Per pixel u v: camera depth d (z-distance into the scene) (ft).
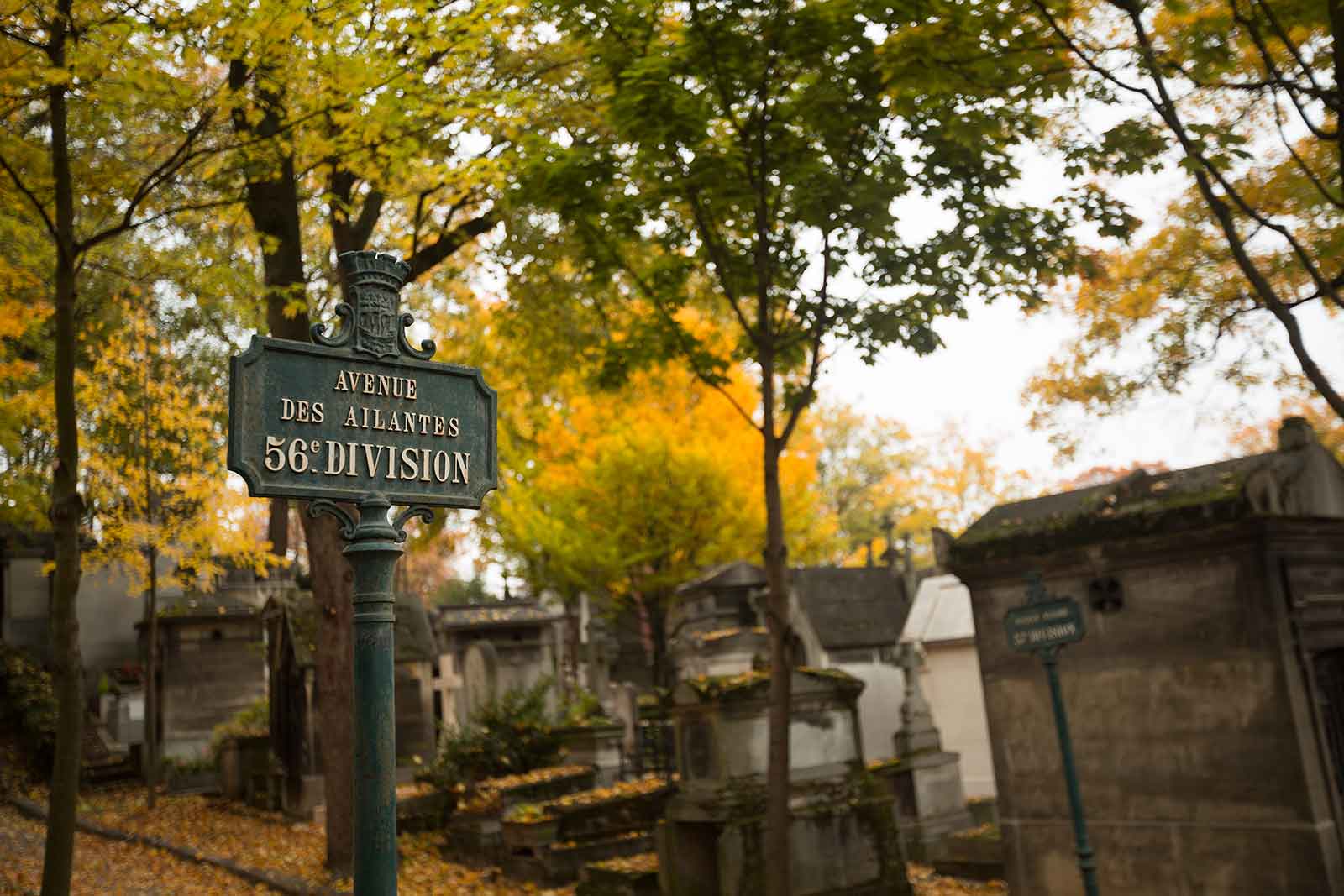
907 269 32.09
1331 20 22.61
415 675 66.18
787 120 31.30
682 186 31.94
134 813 63.36
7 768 70.28
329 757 43.88
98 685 92.63
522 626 83.56
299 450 11.79
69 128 30.25
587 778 49.34
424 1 27.99
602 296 44.68
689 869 35.06
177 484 62.80
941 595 67.62
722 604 98.73
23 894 38.47
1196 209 28.78
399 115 30.94
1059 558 30.35
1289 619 26.58
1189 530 27.43
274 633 66.44
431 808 51.70
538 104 40.83
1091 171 29.01
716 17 29.25
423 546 68.95
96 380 60.23
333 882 40.75
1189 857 27.48
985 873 38.45
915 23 27.96
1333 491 27.68
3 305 33.81
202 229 41.70
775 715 31.35
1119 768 29.09
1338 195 26.48
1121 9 25.36
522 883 40.81
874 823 36.11
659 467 96.84
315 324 12.22
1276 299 23.29
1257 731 26.53
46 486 52.60
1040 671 30.96
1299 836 25.61
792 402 35.14
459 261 55.77
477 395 13.51
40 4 25.36
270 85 28.45
